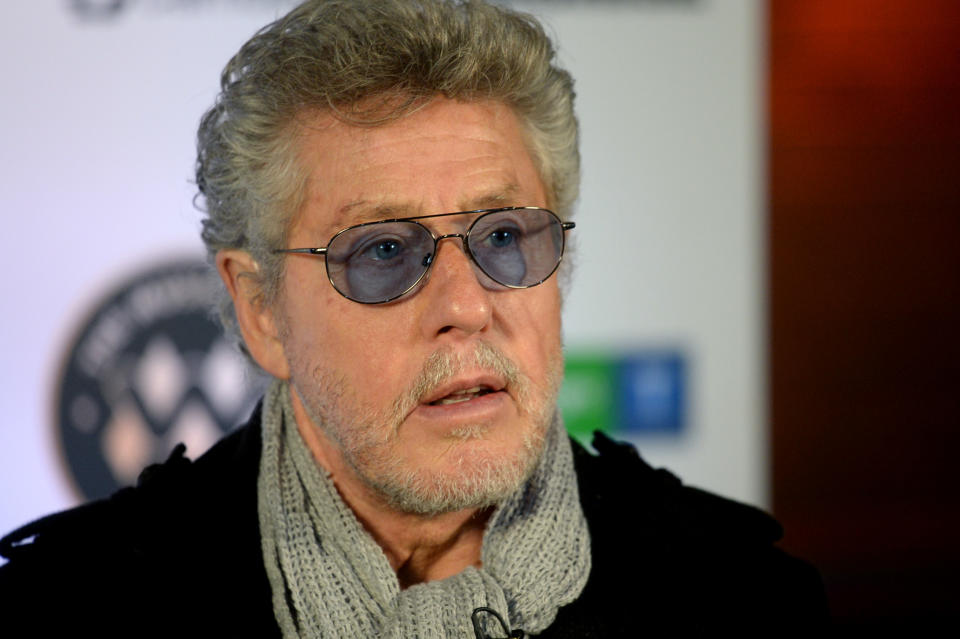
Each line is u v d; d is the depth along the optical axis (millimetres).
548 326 1900
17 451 3418
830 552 4043
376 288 1800
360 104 1795
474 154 1816
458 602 1811
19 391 3406
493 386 1804
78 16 3334
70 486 3459
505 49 1841
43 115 3340
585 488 2197
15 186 3342
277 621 1930
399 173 1782
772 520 2211
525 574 1879
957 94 3947
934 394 4035
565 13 3494
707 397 3650
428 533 1985
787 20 3900
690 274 3611
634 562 2080
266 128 1888
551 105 2010
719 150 3584
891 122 3957
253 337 2086
